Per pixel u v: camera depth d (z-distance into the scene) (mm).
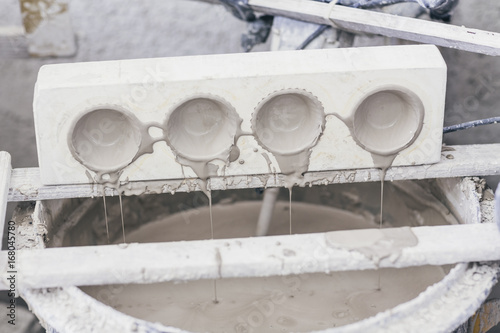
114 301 1402
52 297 1073
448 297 1055
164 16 1642
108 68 1218
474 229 1141
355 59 1227
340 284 1476
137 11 1629
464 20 1572
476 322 1312
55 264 1072
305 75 1193
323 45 1610
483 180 1384
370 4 1550
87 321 1020
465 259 1088
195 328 1318
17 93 1695
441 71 1211
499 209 1017
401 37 1445
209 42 1678
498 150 1384
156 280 1063
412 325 991
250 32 1662
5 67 1662
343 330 959
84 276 1057
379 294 1442
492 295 1802
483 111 1714
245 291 1445
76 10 1609
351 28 1524
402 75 1207
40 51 1646
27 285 1056
